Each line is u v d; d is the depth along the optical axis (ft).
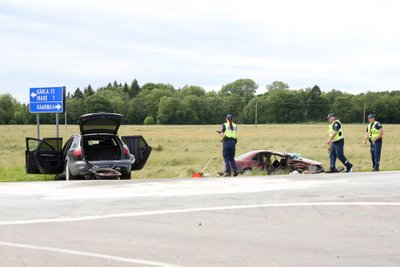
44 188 38.01
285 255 19.17
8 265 18.20
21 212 28.02
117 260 18.70
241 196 32.73
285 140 157.07
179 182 40.75
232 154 51.11
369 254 19.22
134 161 53.36
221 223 24.88
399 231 22.90
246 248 20.22
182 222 25.22
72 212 27.94
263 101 523.70
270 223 24.75
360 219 25.45
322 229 23.40
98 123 48.93
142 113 540.11
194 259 18.75
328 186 36.73
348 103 502.79
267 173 57.00
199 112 526.57
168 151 107.34
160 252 19.75
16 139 157.48
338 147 50.47
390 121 483.51
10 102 476.54
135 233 22.98
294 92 545.44
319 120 528.22
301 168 59.21
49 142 53.42
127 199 32.07
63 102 69.15
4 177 57.67
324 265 17.89
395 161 78.28
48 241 21.58
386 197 31.55
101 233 23.02
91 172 45.98
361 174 45.24
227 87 626.64
